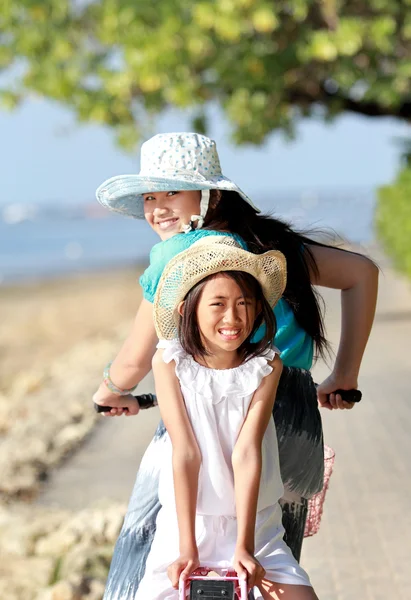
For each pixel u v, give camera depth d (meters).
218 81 28.44
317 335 6.05
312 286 6.19
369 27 26.78
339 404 6.49
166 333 5.54
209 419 5.44
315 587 8.90
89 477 12.97
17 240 153.38
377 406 16.33
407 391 17.42
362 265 6.18
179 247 5.71
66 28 29.64
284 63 27.50
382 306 30.39
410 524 10.41
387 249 42.44
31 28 29.42
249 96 28.20
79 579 9.19
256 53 27.23
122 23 27.56
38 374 24.55
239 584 5.12
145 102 29.42
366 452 13.43
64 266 83.56
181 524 5.30
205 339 5.43
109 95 29.38
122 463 13.64
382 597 8.59
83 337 35.38
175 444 5.40
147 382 19.30
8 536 10.59
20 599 9.14
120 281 61.72
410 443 13.78
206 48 27.09
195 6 25.94
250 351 5.55
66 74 29.05
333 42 26.31
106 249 111.50
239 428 5.46
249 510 5.28
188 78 27.50
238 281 5.31
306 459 5.95
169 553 5.48
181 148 5.91
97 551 10.07
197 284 5.36
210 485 5.43
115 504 11.45
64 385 21.11
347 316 6.25
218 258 5.29
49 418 16.88
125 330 33.09
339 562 9.48
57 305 49.25
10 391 23.11
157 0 27.45
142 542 5.80
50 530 10.78
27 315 45.47
